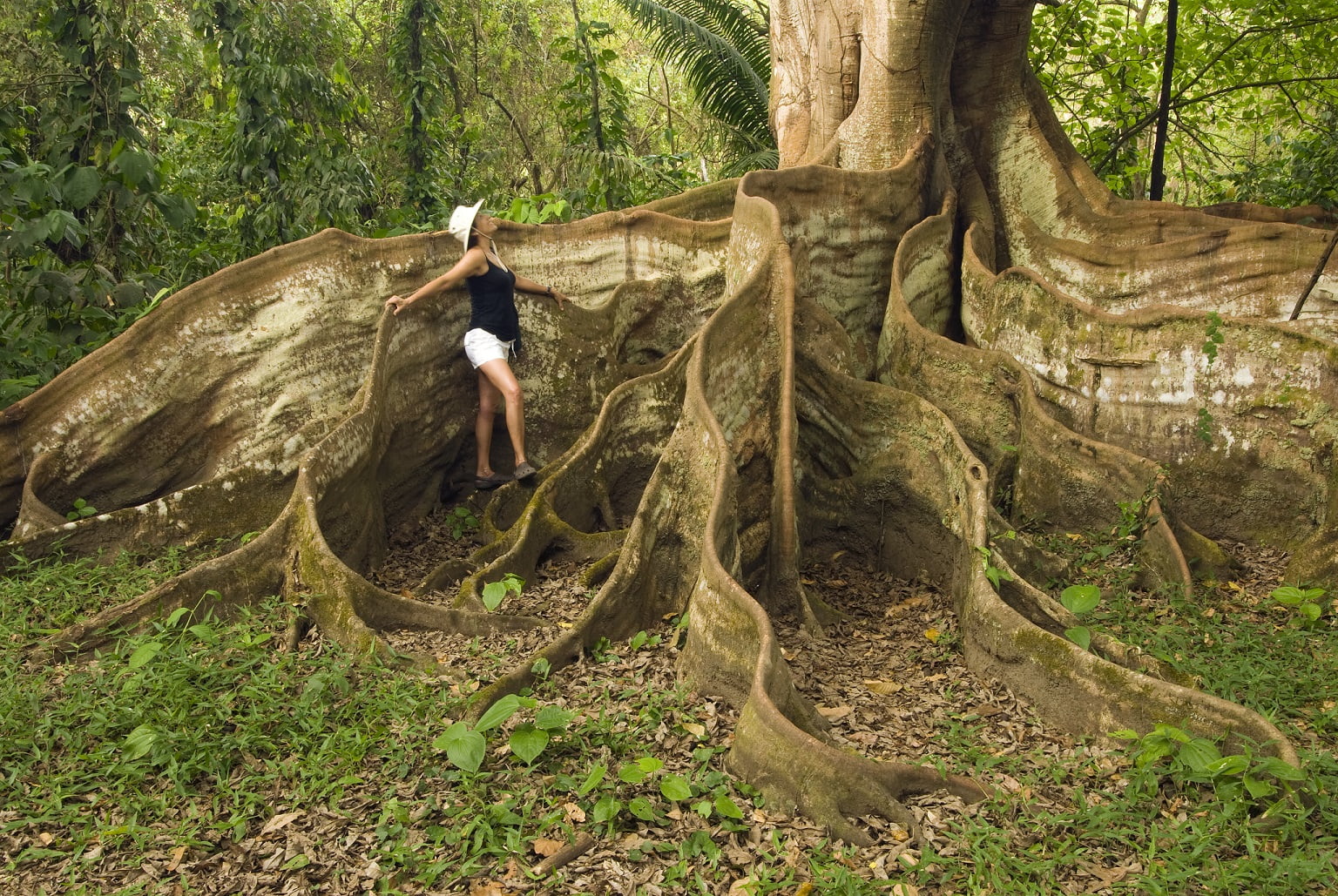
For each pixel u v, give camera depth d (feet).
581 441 21.79
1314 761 12.19
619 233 26.13
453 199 42.98
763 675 12.83
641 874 10.67
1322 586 18.22
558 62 59.36
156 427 21.42
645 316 26.20
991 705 14.71
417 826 11.39
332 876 10.66
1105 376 21.58
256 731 12.91
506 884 10.50
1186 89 42.47
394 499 22.34
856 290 25.00
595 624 15.87
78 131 27.40
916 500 19.62
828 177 24.21
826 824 11.43
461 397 24.02
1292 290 22.56
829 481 20.97
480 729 11.89
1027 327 22.85
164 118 44.06
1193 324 20.61
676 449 17.61
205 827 11.51
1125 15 44.62
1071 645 14.29
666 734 13.24
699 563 16.17
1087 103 42.88
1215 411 20.52
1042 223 27.40
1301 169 39.60
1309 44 40.81
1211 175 50.75
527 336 24.11
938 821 11.66
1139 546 18.89
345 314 22.76
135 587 17.80
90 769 12.47
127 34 27.99
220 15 34.55
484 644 16.05
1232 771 11.69
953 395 21.90
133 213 27.86
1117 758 13.12
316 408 22.41
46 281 24.77
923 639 17.15
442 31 49.39
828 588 19.76
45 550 19.08
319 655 15.55
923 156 26.32
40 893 10.47
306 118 36.45
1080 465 20.02
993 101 28.17
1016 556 17.99
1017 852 11.06
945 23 26.30
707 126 61.05
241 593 16.76
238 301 21.83
